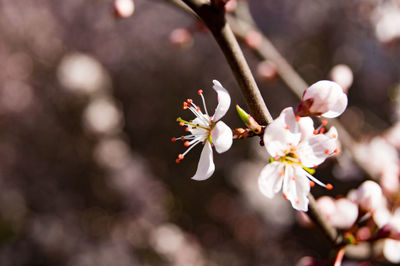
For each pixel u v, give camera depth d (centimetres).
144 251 488
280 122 121
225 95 124
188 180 552
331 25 582
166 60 616
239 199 525
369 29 509
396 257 169
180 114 585
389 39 302
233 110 555
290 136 124
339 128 233
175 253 486
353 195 178
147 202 524
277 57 240
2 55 611
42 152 557
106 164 519
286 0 607
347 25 568
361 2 400
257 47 236
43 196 529
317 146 129
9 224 486
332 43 578
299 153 128
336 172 259
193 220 542
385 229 152
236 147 552
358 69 548
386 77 525
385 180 182
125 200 525
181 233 514
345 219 155
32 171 549
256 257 519
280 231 519
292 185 127
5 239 479
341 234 156
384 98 523
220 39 127
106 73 593
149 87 607
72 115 534
